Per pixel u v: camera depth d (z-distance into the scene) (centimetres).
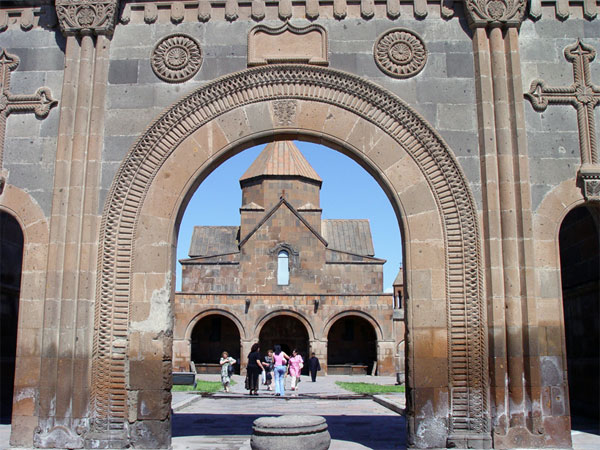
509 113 1217
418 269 1184
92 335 1156
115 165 1223
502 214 1179
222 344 5044
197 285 4881
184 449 1168
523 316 1141
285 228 4972
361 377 4494
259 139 1252
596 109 1245
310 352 4619
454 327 1159
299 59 1256
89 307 1162
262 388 3111
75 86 1245
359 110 1245
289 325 5012
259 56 1266
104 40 1261
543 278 1170
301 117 1247
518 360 1123
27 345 1166
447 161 1215
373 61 1263
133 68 1263
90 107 1235
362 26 1277
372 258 5022
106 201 1203
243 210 5422
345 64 1261
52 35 1293
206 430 1435
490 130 1212
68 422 1118
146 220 1209
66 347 1139
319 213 5466
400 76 1252
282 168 5572
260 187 5528
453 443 1108
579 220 1476
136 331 1167
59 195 1198
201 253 5934
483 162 1205
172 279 1212
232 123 1247
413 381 1145
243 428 1473
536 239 1184
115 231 1197
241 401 2353
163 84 1258
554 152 1221
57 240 1181
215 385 3266
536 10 1273
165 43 1271
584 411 1484
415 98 1243
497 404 1113
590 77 1252
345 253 5109
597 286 1390
